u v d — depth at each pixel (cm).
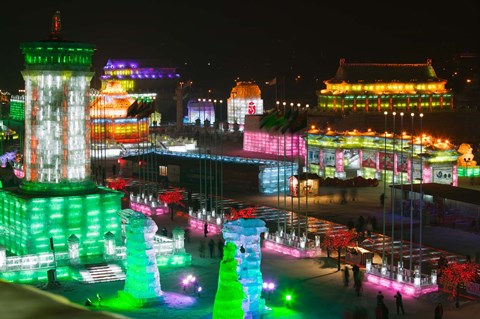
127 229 6116
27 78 7756
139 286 6016
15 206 7769
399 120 15825
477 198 9581
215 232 9212
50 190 7712
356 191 12419
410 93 17238
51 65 7600
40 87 7688
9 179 13738
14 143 19912
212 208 10950
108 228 7856
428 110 17250
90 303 5919
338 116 16275
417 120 15938
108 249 7438
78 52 7700
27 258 7025
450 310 5928
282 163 13088
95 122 17975
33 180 7794
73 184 7781
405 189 10350
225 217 9438
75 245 7256
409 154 12500
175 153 15438
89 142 7919
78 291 6500
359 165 13925
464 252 8250
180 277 7031
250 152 18075
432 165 12050
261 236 9012
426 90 17475
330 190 12531
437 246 8544
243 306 5494
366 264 7044
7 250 8031
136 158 14675
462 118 16312
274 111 9406
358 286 6312
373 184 12838
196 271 7275
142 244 6016
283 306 5972
